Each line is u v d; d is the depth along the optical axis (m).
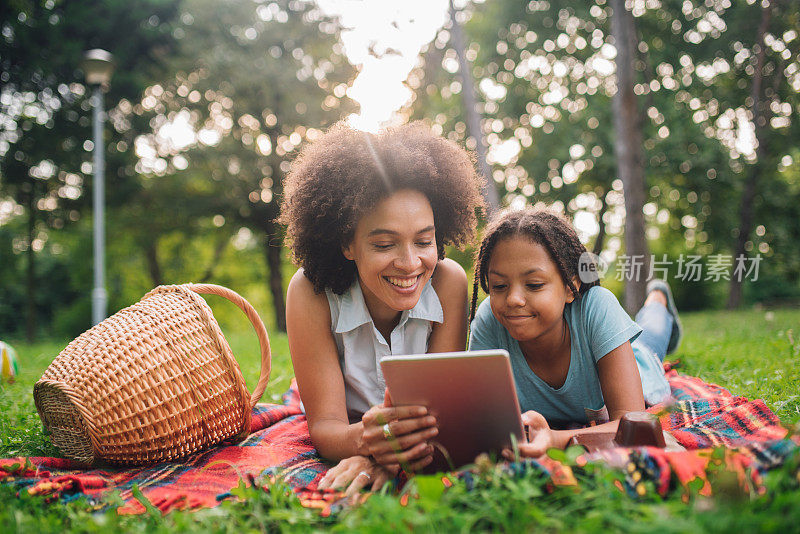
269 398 4.07
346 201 2.52
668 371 4.20
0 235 26.33
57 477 2.41
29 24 15.89
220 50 18.89
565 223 2.73
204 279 25.69
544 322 2.57
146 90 18.05
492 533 1.52
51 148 16.98
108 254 24.80
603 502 1.52
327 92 20.55
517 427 2.10
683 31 16.73
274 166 20.59
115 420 2.54
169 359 2.63
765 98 16.12
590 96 17.80
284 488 1.97
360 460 2.29
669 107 16.53
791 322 8.34
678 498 1.65
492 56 18.34
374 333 2.84
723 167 16.80
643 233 11.79
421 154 2.61
